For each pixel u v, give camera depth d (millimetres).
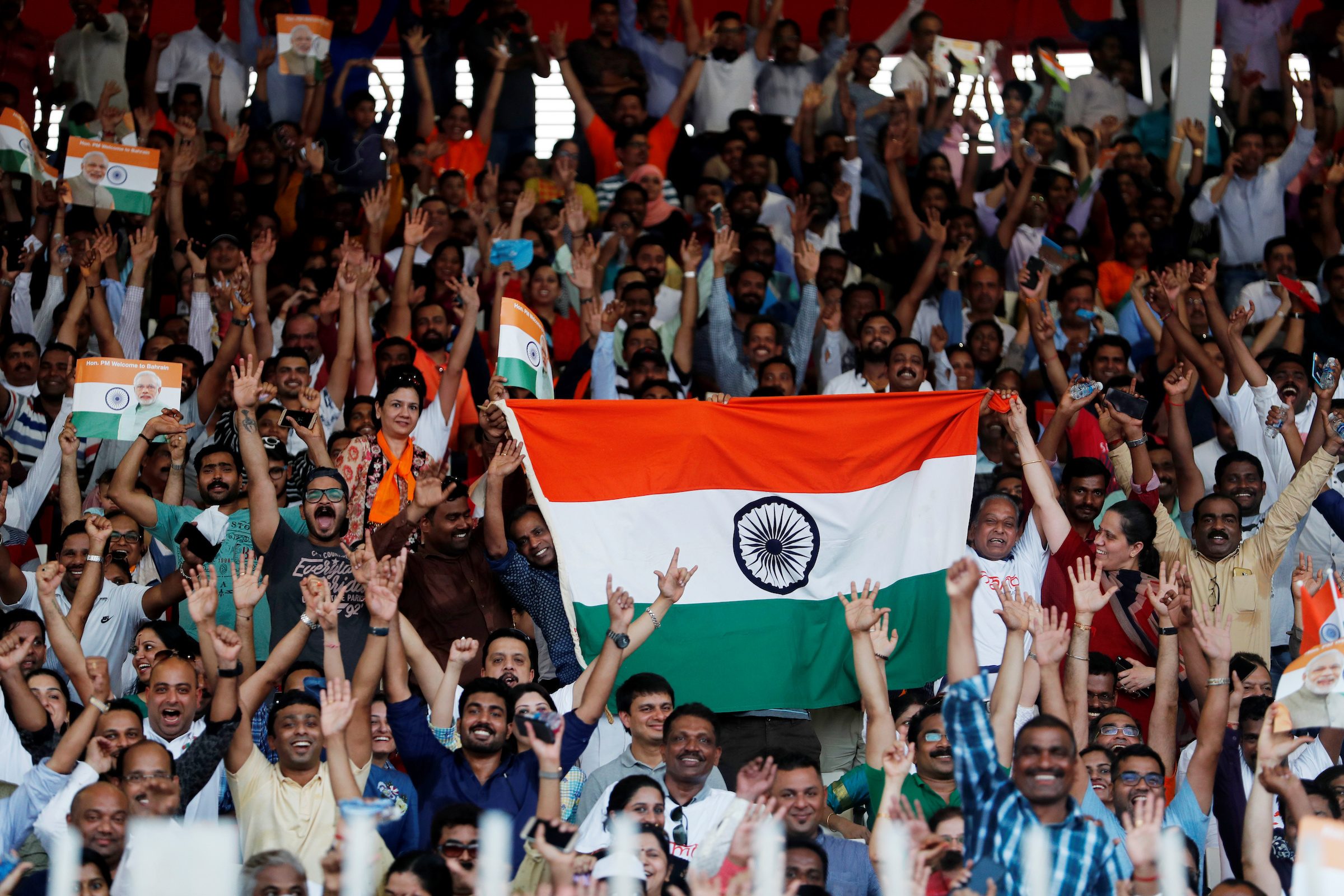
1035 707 14727
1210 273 21078
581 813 14320
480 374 20969
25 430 21094
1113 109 30953
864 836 14539
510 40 29953
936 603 16891
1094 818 13336
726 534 16891
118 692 17078
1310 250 27734
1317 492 17344
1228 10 31000
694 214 27453
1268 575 17453
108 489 18734
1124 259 27688
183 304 24750
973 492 18078
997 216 28141
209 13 30703
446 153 28703
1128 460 19438
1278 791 12695
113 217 26094
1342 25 30484
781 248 26484
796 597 16844
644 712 14664
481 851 10172
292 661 13883
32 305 24078
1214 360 21031
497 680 14500
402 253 24844
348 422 19625
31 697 14047
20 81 30438
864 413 17281
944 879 11656
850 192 27094
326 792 13438
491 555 16844
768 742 16406
